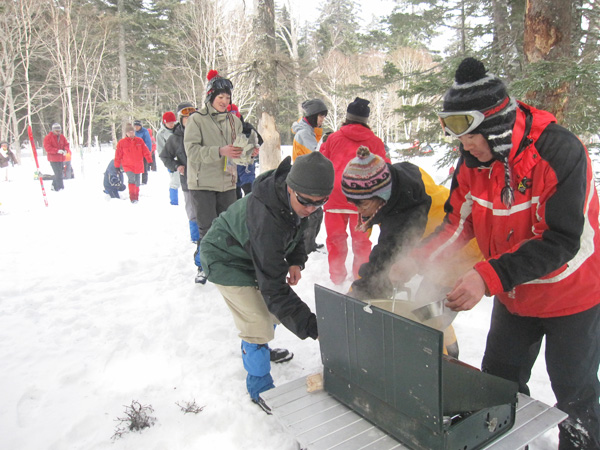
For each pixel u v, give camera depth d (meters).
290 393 1.96
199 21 22.61
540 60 3.92
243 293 2.24
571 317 1.62
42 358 2.84
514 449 1.56
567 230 1.43
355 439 1.65
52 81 31.42
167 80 30.06
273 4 9.66
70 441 2.09
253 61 9.70
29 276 4.44
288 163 2.03
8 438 2.10
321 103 4.87
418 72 6.28
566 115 4.26
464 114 1.43
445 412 1.46
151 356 2.87
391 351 1.52
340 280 3.95
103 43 29.17
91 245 5.65
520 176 1.53
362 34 27.58
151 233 6.32
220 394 2.42
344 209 3.75
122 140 9.11
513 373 1.92
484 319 3.29
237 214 2.19
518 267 1.46
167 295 3.90
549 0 3.88
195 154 3.95
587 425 1.69
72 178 14.21
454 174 1.92
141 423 2.16
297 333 2.08
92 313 3.53
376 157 2.04
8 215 7.72
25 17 23.69
